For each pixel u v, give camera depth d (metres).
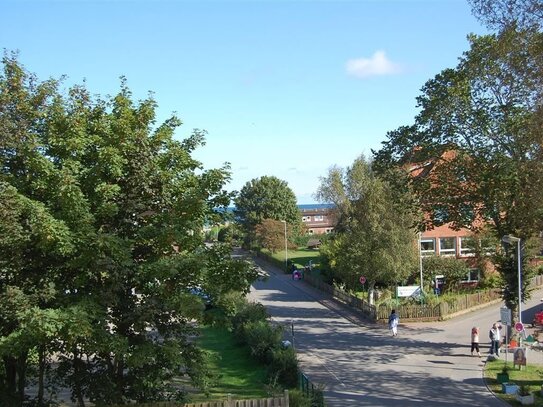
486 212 31.36
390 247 41.66
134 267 12.91
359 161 60.16
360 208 42.97
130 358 12.34
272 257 81.12
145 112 14.27
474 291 48.69
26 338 11.12
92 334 11.69
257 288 59.72
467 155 30.67
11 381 14.02
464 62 29.48
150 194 14.13
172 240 13.16
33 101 14.02
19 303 11.62
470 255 53.88
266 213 98.75
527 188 26.03
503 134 28.23
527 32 19.72
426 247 54.00
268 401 14.92
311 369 27.31
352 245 42.88
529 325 36.88
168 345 13.02
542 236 35.56
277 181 100.88
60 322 10.94
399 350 31.34
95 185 12.98
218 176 14.47
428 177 32.38
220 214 15.23
